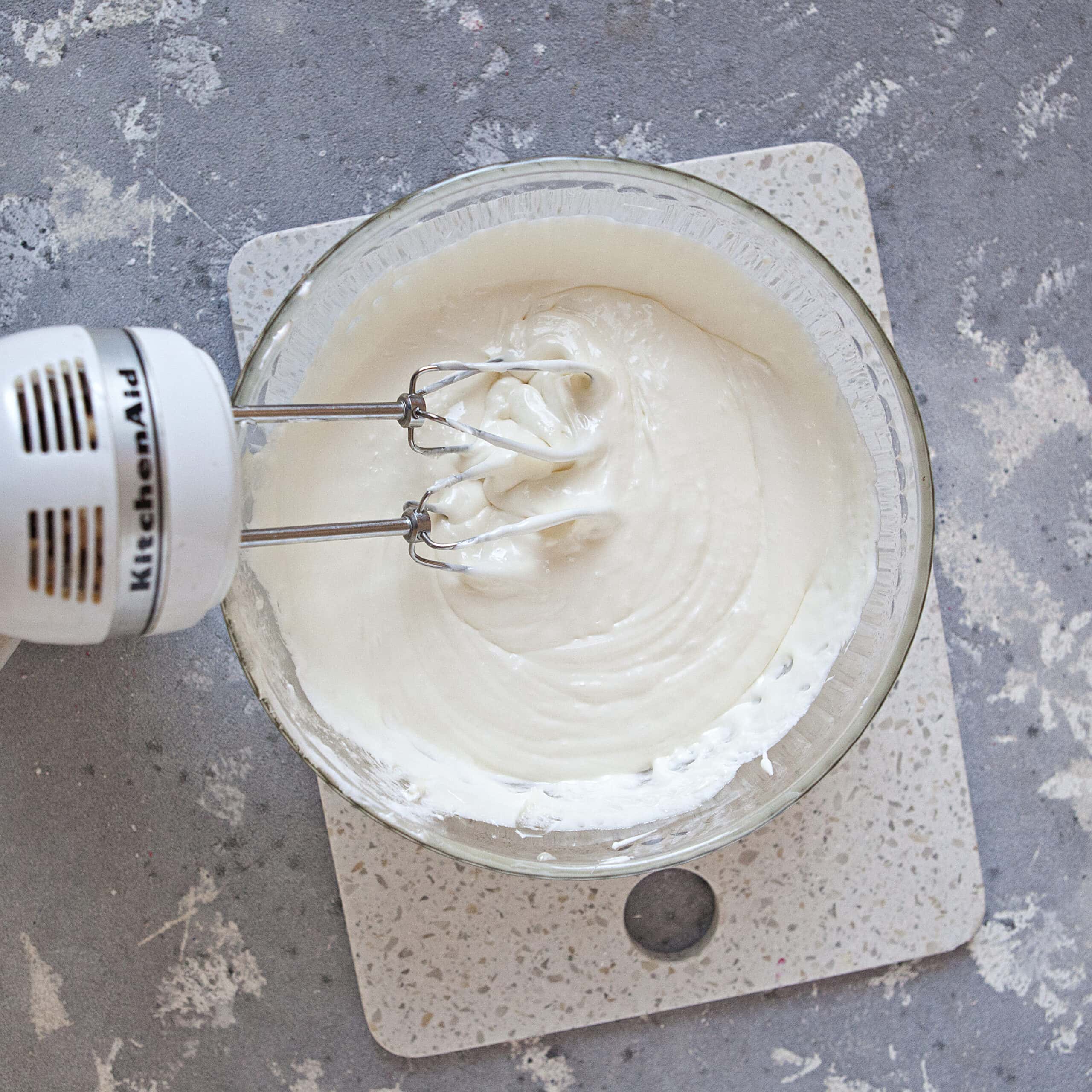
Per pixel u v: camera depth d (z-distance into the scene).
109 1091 0.91
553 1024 0.90
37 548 0.75
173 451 0.76
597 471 0.88
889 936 0.91
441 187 0.84
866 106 0.93
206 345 0.91
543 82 0.92
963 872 0.91
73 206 0.91
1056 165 0.93
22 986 0.91
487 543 0.87
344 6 0.92
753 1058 0.92
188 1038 0.91
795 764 0.87
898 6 0.93
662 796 0.87
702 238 0.87
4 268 0.91
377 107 0.92
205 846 0.91
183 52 0.92
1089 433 0.94
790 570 0.89
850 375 0.87
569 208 0.86
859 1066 0.92
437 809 0.86
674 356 0.89
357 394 0.89
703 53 0.93
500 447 0.85
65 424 0.75
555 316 0.89
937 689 0.91
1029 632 0.93
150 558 0.76
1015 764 0.93
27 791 0.91
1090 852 0.93
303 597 0.87
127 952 0.91
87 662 0.91
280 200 0.92
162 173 0.91
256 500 0.86
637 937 0.92
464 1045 0.90
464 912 0.90
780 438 0.89
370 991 0.90
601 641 0.88
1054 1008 0.92
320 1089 0.91
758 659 0.88
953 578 0.93
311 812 0.91
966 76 0.93
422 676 0.88
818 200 0.91
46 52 0.91
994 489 0.93
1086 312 0.93
